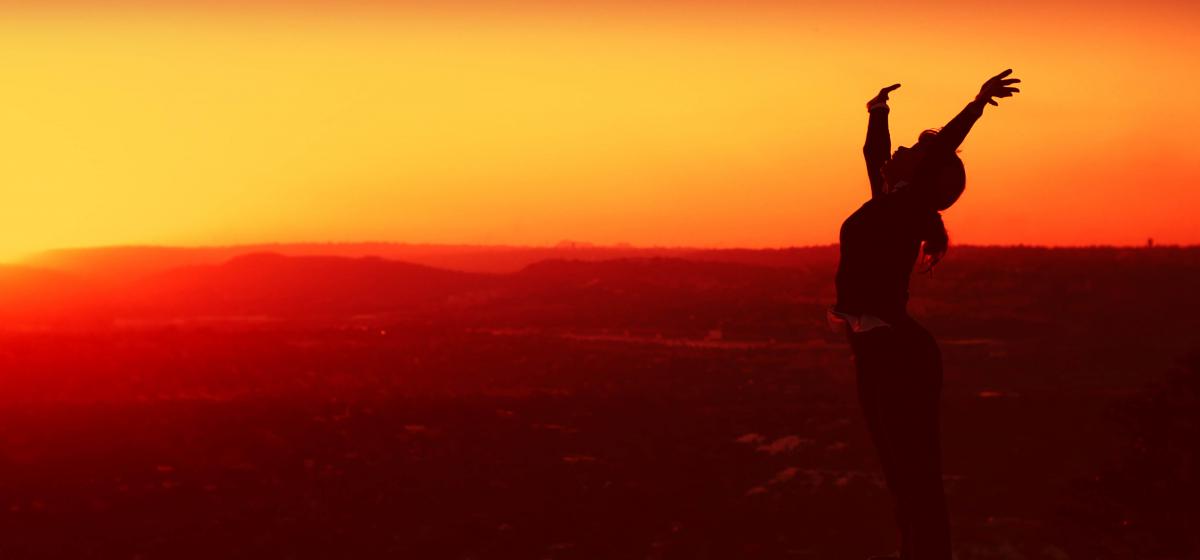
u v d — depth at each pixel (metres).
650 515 24.66
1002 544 18.84
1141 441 10.18
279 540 22.73
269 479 28.27
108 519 24.06
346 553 21.98
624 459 31.67
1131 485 9.94
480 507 25.73
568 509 25.36
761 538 22.05
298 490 27.05
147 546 22.19
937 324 99.62
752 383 59.09
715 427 36.72
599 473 29.50
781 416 38.50
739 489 27.20
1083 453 27.84
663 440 34.59
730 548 21.30
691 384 58.72
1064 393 42.44
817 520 23.36
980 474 25.91
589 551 21.66
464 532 23.27
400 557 21.77
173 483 27.34
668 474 29.31
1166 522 9.56
